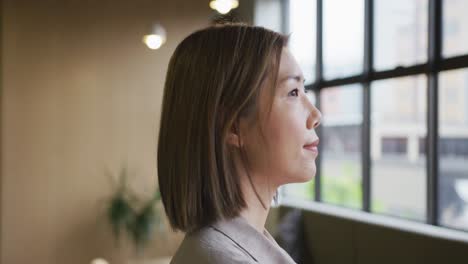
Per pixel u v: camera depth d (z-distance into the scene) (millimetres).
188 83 523
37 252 4312
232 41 519
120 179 4559
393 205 3301
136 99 4629
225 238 492
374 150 3498
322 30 4043
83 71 4453
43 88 4316
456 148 2742
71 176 4418
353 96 3697
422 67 2938
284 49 540
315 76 4133
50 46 4340
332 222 3303
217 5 3102
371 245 2943
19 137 4242
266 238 514
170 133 535
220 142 507
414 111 3064
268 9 4570
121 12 4586
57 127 4367
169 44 4746
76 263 4449
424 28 2939
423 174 3016
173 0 4773
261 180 531
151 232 4359
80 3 4445
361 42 3564
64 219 4406
